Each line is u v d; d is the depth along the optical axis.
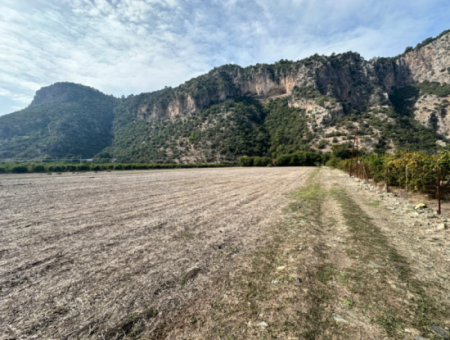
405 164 12.38
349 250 4.88
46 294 3.26
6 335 2.47
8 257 4.58
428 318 2.69
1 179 25.16
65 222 7.23
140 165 62.38
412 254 4.64
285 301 3.04
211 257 4.56
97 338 2.41
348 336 2.41
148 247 5.13
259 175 30.20
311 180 22.39
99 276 3.78
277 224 7.04
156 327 2.58
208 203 10.49
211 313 2.82
